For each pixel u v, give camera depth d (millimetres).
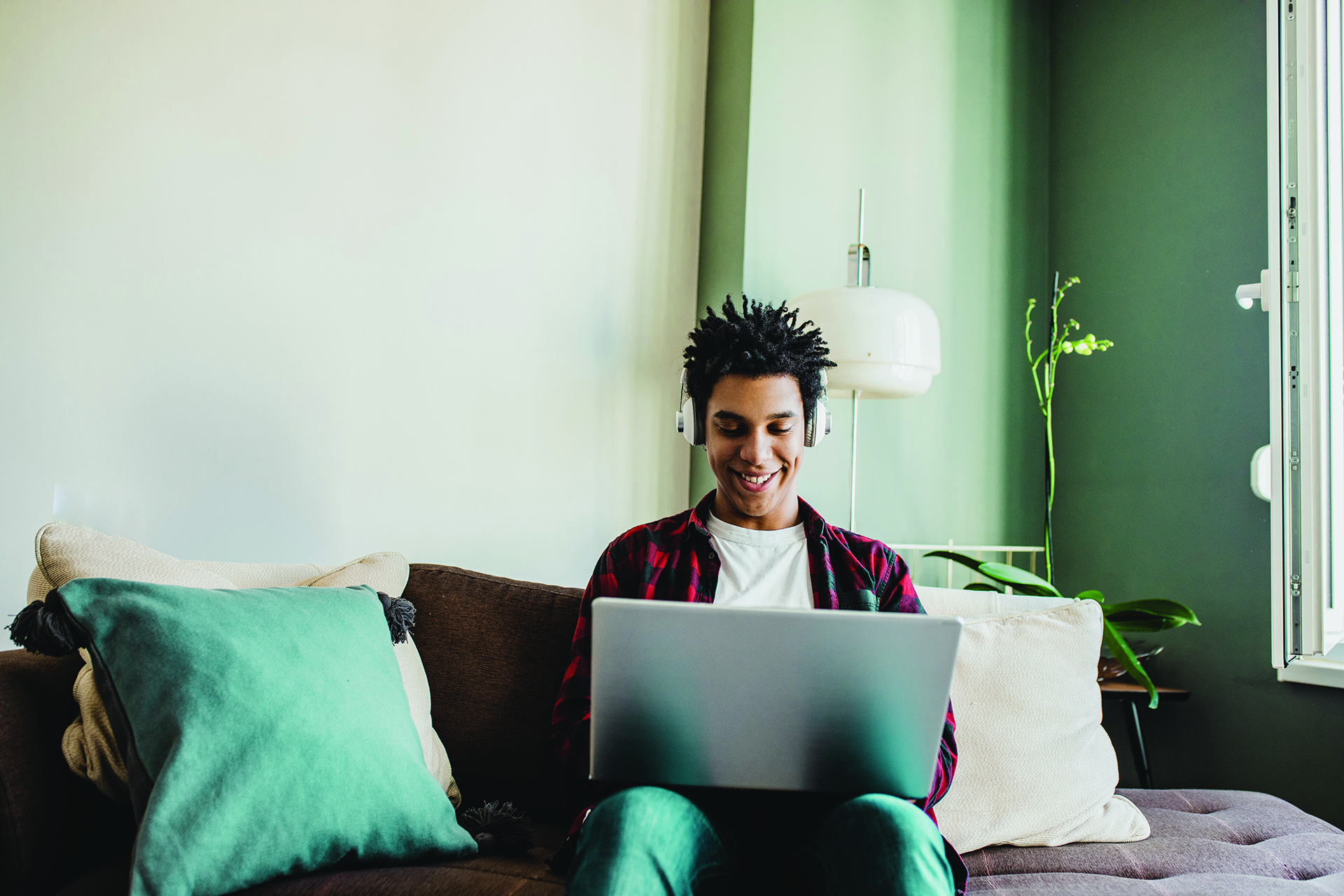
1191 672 2135
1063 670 1306
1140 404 2336
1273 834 1297
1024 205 2633
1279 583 1799
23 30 1599
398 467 1868
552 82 2088
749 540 1153
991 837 1205
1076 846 1228
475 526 1944
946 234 2459
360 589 1185
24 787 926
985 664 1283
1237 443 2080
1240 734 2018
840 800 892
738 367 1096
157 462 1652
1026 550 2438
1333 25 1801
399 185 1894
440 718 1316
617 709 750
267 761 906
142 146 1668
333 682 1000
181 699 900
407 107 1907
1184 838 1256
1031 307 2488
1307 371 1770
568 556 2057
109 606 937
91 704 998
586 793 1290
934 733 752
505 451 1989
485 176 1991
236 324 1728
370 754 984
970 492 2469
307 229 1798
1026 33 2680
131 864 872
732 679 729
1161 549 2252
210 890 855
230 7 1746
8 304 1569
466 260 1962
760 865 899
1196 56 2246
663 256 2242
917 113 2424
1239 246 2109
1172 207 2283
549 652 1350
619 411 2152
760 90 2145
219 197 1724
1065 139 2641
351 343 1832
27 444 1569
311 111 1812
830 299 1799
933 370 1857
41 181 1600
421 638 1358
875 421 2301
